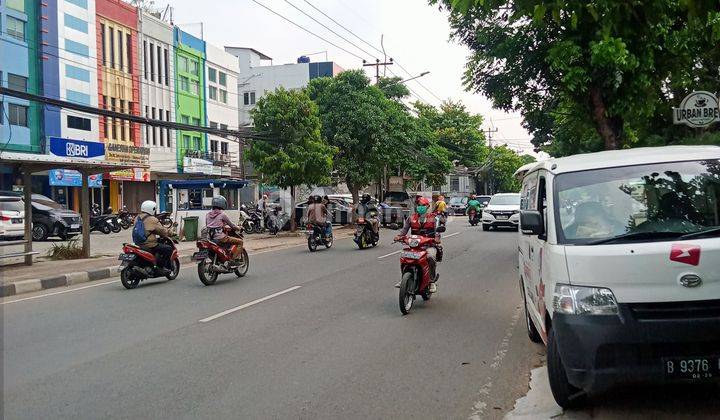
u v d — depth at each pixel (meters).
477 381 5.53
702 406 4.63
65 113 29.83
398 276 12.48
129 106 34.47
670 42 10.93
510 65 13.51
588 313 4.21
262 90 53.41
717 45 11.27
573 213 4.90
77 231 23.92
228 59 44.00
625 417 4.49
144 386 5.41
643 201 4.87
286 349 6.67
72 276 12.69
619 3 6.01
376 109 28.22
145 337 7.32
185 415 4.69
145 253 11.62
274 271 13.66
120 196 34.38
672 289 4.16
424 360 6.21
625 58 10.58
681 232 4.50
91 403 4.98
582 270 4.32
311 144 24.31
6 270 13.64
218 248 11.76
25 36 27.95
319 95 28.86
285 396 5.12
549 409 4.77
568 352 4.26
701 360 4.05
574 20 6.20
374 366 6.00
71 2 30.33
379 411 4.77
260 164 24.70
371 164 28.80
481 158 61.22
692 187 4.87
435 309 8.95
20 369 5.99
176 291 10.97
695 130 13.63
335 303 9.49
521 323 7.91
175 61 38.28
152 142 36.16
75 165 15.36
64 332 7.66
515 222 25.42
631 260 4.22
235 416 4.67
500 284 11.28
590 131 16.16
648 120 14.52
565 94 13.11
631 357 4.11
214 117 42.19
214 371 5.86
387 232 27.38
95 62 31.83
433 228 9.41
